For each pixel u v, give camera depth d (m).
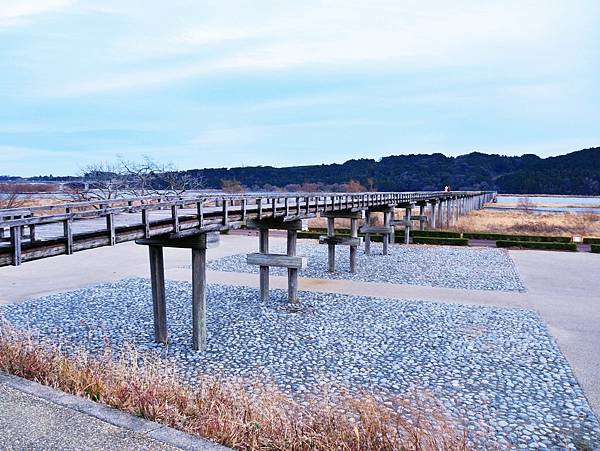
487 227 39.62
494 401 8.00
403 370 9.41
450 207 42.72
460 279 18.95
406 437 6.30
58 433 4.80
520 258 24.70
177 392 6.38
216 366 9.59
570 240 30.78
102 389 6.11
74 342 10.96
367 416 6.26
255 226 13.83
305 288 17.14
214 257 24.75
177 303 14.77
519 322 12.84
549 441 6.69
